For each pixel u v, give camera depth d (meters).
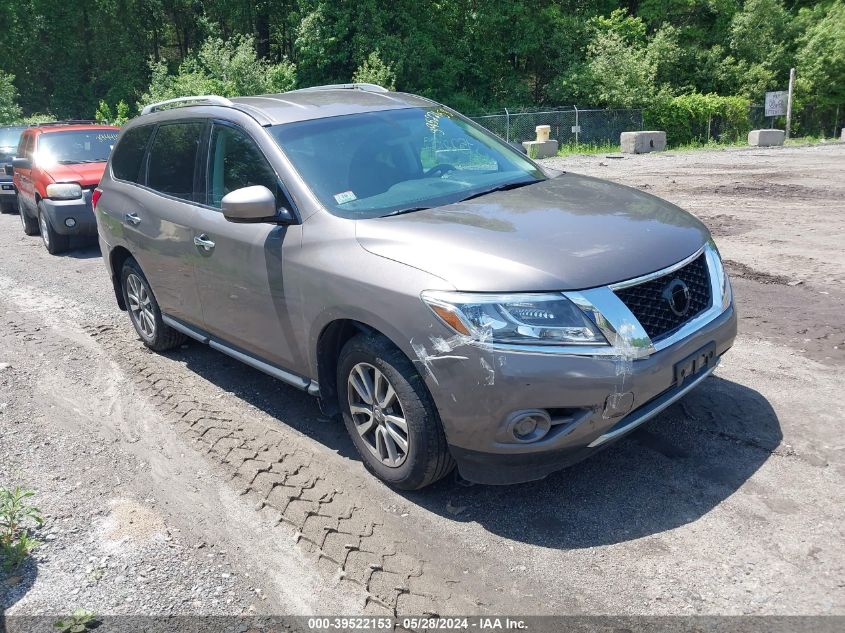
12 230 13.18
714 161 18.78
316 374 3.87
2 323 6.89
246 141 4.30
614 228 3.47
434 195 3.97
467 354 3.02
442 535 3.24
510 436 3.05
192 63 29.11
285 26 36.53
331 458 3.99
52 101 37.97
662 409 3.29
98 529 3.44
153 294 5.50
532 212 3.64
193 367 5.50
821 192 11.75
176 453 4.15
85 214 9.99
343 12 28.75
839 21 34.78
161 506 3.62
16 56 37.31
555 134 26.77
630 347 3.04
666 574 2.88
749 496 3.33
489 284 3.05
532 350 2.96
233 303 4.34
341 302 3.48
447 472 3.48
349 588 2.94
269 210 3.73
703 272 3.57
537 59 33.38
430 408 3.27
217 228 4.34
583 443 3.09
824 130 36.19
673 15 35.62
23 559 3.24
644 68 28.56
